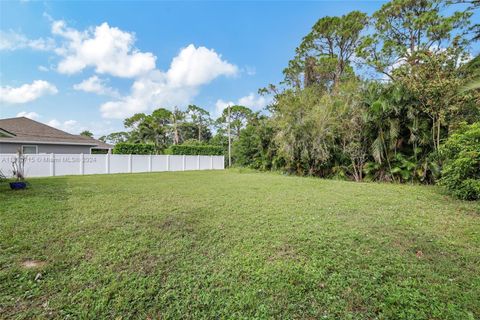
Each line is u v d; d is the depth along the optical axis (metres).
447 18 10.79
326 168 12.72
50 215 4.53
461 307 1.97
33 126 17.16
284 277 2.42
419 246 3.15
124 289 2.23
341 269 2.57
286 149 13.10
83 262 2.72
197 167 19.61
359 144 10.92
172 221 4.23
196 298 2.12
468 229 3.79
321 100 12.74
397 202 5.74
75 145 17.06
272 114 16.75
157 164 17.38
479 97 7.51
